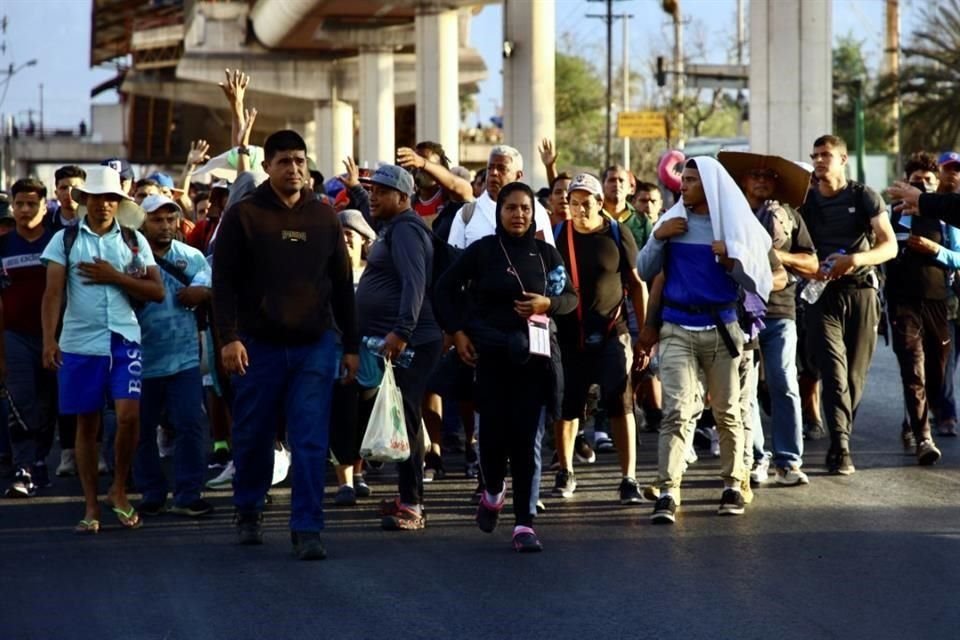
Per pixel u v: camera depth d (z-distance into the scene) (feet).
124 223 51.67
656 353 70.28
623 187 69.92
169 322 53.62
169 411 54.13
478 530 50.39
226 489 60.49
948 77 296.30
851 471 60.44
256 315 46.09
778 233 55.83
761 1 134.41
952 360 69.72
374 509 54.95
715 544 46.98
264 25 332.80
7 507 56.49
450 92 266.57
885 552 45.34
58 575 43.93
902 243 65.26
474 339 47.14
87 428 50.80
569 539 48.32
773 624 37.06
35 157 611.47
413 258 51.06
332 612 38.91
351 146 363.35
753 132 135.74
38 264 60.59
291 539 48.32
